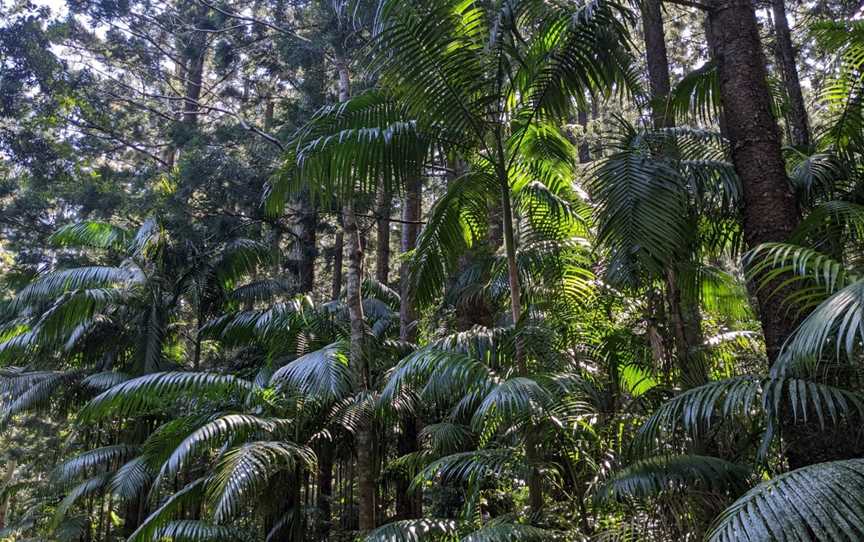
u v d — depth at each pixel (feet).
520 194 17.48
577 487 12.57
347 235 22.34
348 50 29.40
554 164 17.47
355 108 15.57
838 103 13.76
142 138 49.16
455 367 12.25
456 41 13.55
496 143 15.43
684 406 9.71
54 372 31.76
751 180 12.55
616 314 16.11
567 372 13.50
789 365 8.72
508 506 16.43
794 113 18.31
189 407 24.72
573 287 16.10
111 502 31.40
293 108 35.63
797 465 10.28
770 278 9.69
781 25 24.34
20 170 46.29
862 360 9.22
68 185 43.24
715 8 13.83
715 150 15.08
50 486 32.58
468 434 19.88
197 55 44.83
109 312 32.32
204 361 37.81
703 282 16.94
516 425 12.71
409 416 24.77
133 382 21.27
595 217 13.65
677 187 12.91
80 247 43.60
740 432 11.71
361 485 19.36
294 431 21.83
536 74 14.25
